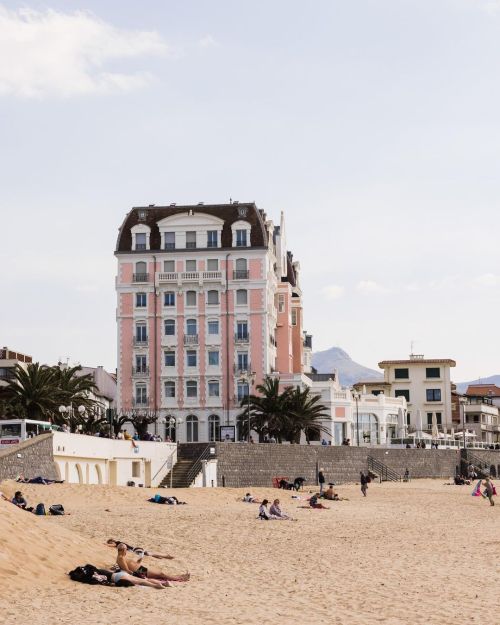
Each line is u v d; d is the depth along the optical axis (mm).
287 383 112312
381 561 35438
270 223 121438
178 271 113625
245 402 98750
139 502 61562
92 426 92500
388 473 103312
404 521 54500
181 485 83250
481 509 65312
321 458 96750
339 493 82375
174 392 112438
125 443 80750
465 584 29234
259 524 50312
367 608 24734
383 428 119750
